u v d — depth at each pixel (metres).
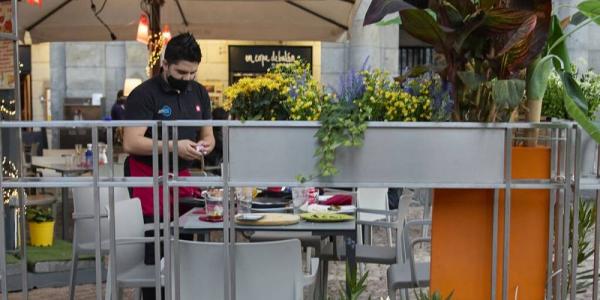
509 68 2.68
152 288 4.14
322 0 7.59
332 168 2.54
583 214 3.30
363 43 12.00
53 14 8.23
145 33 6.97
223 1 8.32
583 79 3.24
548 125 2.59
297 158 2.59
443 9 2.62
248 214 3.99
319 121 2.56
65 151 9.22
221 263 3.07
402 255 4.46
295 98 2.68
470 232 2.77
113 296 2.79
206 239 4.62
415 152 2.58
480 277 2.78
